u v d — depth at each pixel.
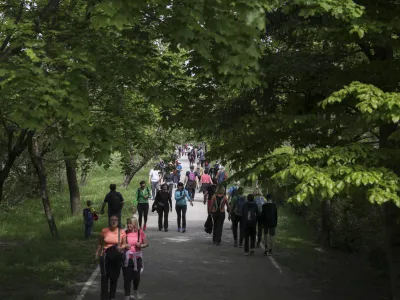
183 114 10.76
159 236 20.56
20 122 7.34
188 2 7.48
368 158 8.21
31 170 27.06
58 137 8.47
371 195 7.18
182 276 13.79
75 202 25.25
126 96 15.07
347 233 17.95
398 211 9.54
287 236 20.56
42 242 18.00
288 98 11.13
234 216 18.59
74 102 7.94
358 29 8.23
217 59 8.21
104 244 10.56
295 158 8.36
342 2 8.34
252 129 9.83
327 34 9.33
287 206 27.34
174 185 36.53
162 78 11.03
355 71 9.66
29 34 8.94
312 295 12.10
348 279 13.66
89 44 9.77
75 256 15.89
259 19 7.33
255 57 7.97
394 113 7.24
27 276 13.13
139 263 11.18
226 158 11.26
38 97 7.50
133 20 7.10
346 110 10.38
